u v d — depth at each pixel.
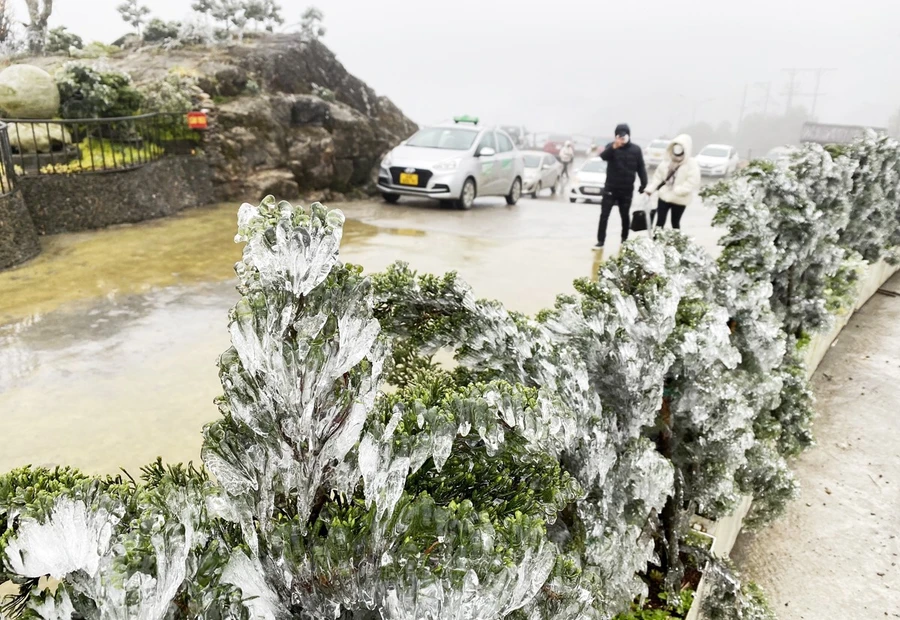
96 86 10.81
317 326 1.23
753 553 3.81
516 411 1.45
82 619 0.96
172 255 8.45
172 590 0.91
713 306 2.69
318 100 14.72
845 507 4.25
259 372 1.18
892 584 3.59
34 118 10.18
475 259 8.94
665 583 2.56
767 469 3.17
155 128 11.62
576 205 15.44
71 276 7.40
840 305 5.92
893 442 5.04
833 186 5.57
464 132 14.08
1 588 2.74
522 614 1.33
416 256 8.94
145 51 15.55
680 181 8.67
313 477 1.28
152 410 4.35
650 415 2.32
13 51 16.20
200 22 16.33
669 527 2.71
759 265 4.14
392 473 1.18
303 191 14.04
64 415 4.25
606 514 2.12
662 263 2.60
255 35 17.59
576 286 2.58
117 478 1.31
